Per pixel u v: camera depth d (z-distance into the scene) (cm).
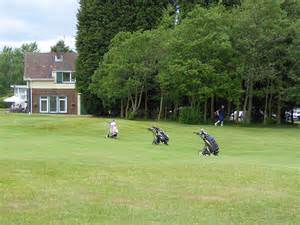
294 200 1326
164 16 6209
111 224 1073
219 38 5397
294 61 5531
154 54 5819
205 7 6569
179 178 1586
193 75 5353
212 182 1537
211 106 6034
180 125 5141
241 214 1184
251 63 5512
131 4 6812
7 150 2550
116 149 2775
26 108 8800
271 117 6266
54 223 1067
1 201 1236
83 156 2264
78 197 1298
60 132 4075
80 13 7031
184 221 1110
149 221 1103
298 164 2359
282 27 5550
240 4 6481
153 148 2952
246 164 2017
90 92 6906
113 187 1427
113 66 5812
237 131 4722
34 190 1358
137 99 6450
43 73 8556
